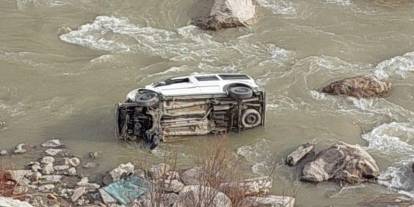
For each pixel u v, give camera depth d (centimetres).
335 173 3825
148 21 5888
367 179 3822
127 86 4825
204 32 5722
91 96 4694
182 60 5222
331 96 4744
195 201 2883
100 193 3609
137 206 3281
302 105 4644
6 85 4819
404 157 4053
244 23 5788
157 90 4162
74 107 4569
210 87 4219
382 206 3562
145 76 4956
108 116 4456
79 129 4322
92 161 3975
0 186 3506
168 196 3170
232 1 5822
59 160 3959
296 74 5019
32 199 3491
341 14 6078
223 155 3584
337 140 4241
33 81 4881
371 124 4438
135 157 4012
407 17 6050
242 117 4244
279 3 6259
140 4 6156
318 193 3722
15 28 5688
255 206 3247
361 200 3647
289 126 4378
